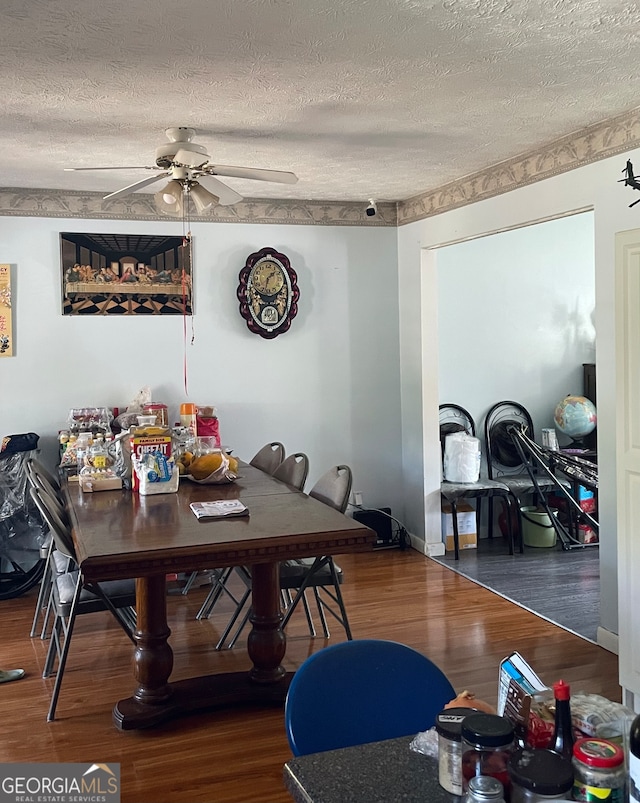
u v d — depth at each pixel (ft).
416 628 13.97
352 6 7.97
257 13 8.09
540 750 3.99
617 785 3.81
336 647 5.64
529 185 14.32
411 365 19.27
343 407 19.49
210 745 10.04
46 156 14.10
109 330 17.65
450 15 8.21
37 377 17.22
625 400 10.48
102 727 10.53
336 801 4.14
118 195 12.47
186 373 18.22
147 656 10.65
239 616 14.74
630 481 10.41
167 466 12.69
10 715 10.87
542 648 12.98
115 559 8.99
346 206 19.25
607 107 11.61
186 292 18.10
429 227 18.07
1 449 16.47
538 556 18.84
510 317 20.98
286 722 5.29
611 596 12.81
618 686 11.50
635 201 11.87
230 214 18.33
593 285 21.62
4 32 8.46
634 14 8.25
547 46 9.11
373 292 19.58
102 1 7.75
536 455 19.71
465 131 12.81
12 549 15.78
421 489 19.03
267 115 11.68
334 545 9.86
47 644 13.53
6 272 16.88
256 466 16.33
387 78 10.12
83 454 13.87
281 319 18.66
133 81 10.07
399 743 4.76
